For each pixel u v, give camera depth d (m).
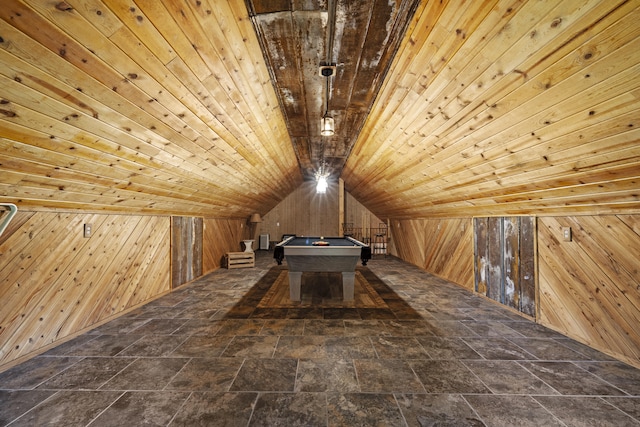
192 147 2.88
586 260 2.52
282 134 4.23
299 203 10.45
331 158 6.15
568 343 2.55
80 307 2.72
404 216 7.24
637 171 1.76
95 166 2.24
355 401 1.73
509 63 1.67
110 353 2.33
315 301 3.85
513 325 2.99
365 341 2.59
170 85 1.93
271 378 1.98
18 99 1.41
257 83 2.57
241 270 6.15
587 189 2.21
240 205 6.72
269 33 1.98
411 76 2.33
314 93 2.95
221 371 2.07
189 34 1.66
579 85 1.52
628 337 2.20
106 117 1.85
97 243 2.93
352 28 1.93
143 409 1.65
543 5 1.30
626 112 1.48
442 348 2.45
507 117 2.05
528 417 1.59
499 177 2.81
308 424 1.53
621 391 1.84
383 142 3.94
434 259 5.74
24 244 2.22
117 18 1.34
